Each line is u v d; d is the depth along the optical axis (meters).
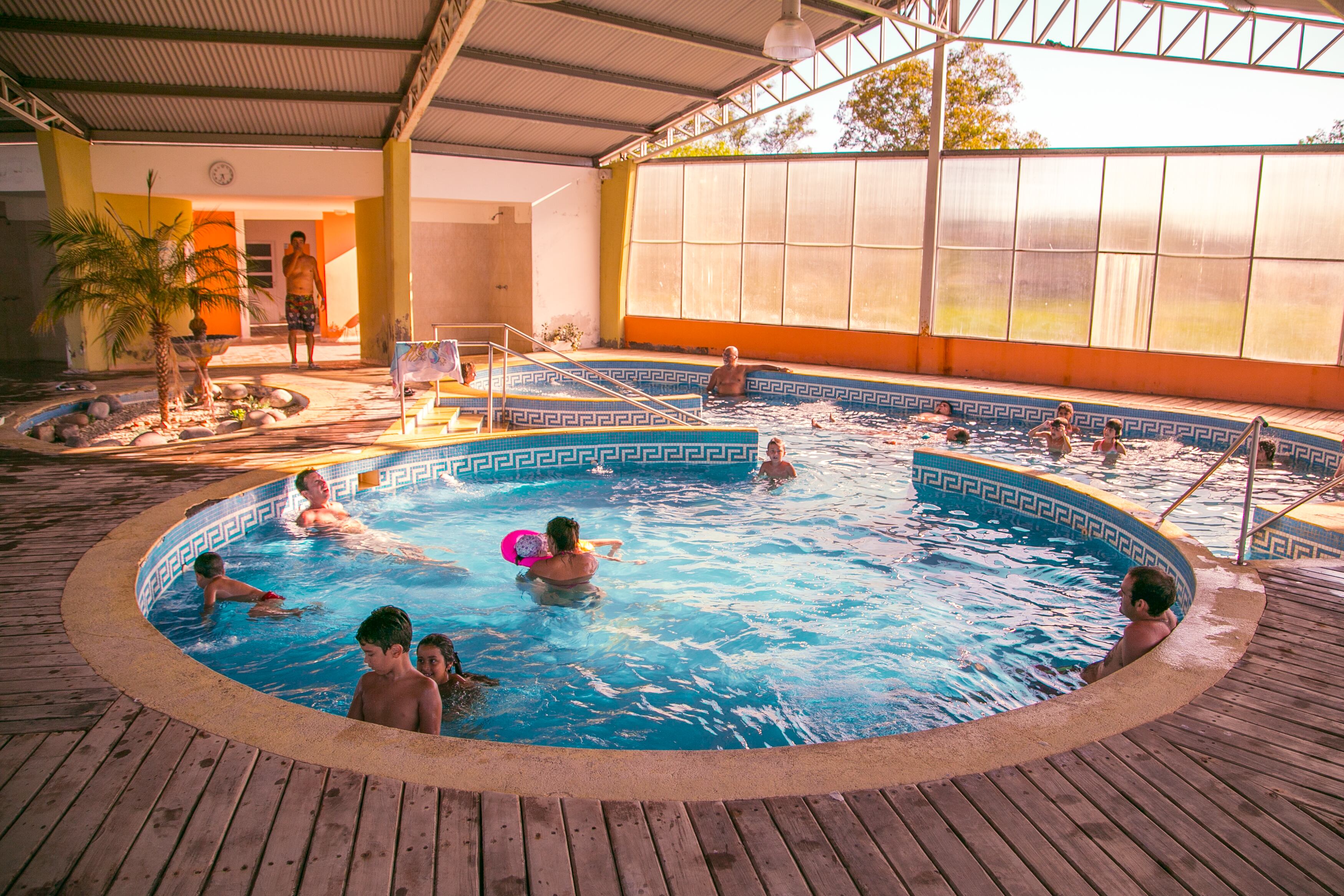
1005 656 4.93
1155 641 3.96
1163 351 12.64
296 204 15.58
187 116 12.16
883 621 5.40
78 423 9.55
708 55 12.65
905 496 8.30
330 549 6.49
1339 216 11.19
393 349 12.15
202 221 10.20
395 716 3.34
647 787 2.70
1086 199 12.98
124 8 9.44
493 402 11.14
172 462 7.50
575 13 10.79
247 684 4.44
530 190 16.00
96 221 9.38
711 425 11.52
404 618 3.40
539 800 2.62
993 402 12.29
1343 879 2.36
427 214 16.61
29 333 13.77
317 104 12.05
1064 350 13.27
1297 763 2.91
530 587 5.84
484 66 12.08
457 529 7.10
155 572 5.27
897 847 2.45
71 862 2.31
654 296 17.48
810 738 4.04
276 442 8.45
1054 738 3.04
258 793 2.63
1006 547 6.84
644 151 16.25
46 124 11.43
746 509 7.86
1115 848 2.47
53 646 3.71
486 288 18.23
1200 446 10.59
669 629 5.24
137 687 3.32
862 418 12.32
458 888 2.25
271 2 9.50
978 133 29.45
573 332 16.88
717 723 4.16
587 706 4.31
